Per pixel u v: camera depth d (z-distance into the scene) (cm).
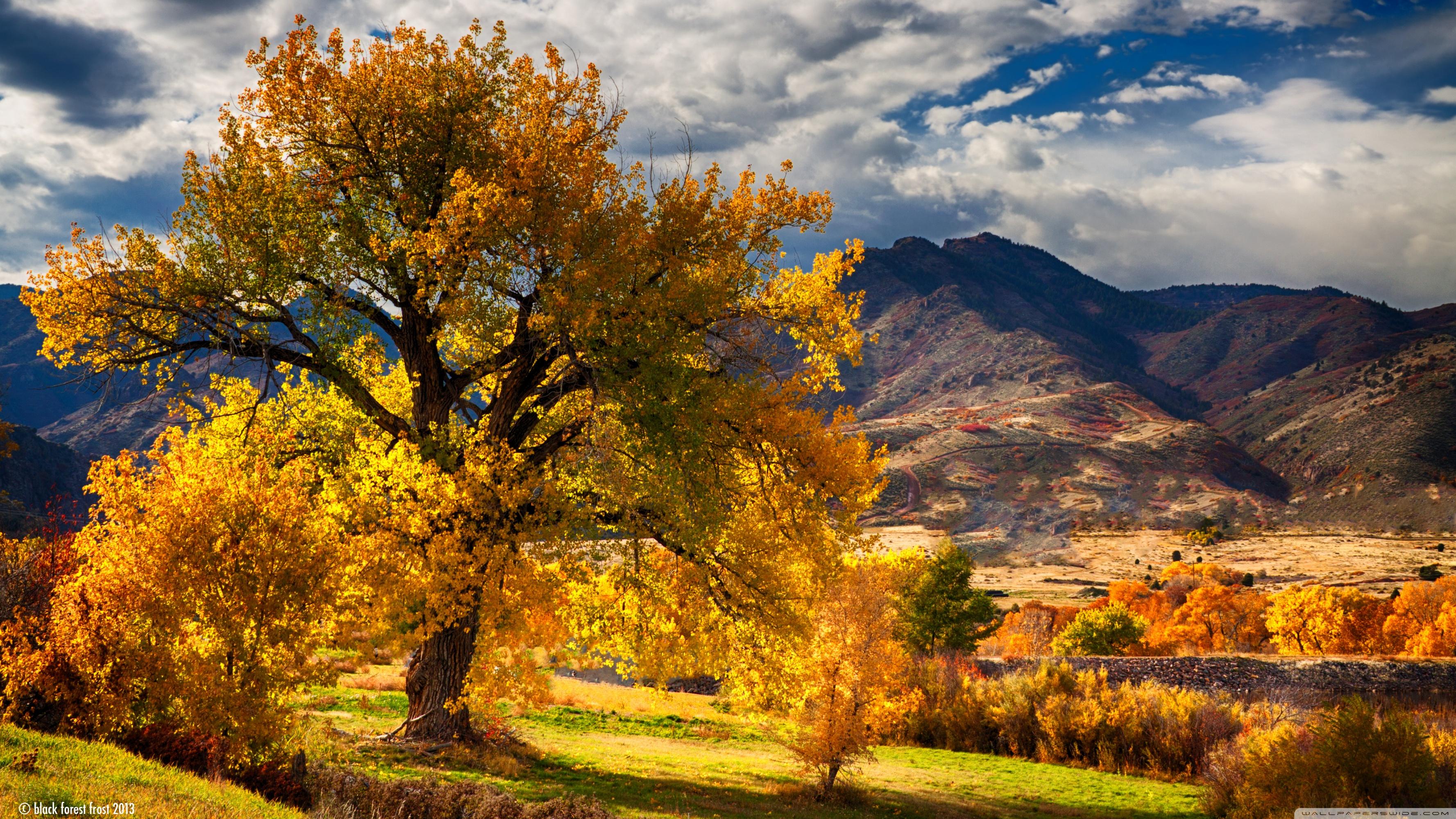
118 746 1102
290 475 1280
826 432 1875
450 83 1800
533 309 1784
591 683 4425
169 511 1139
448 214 1591
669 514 1773
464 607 1518
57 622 1155
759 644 1948
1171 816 2141
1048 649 6569
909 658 3647
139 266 1661
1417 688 3775
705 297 1695
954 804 2172
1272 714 2883
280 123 1734
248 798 972
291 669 1170
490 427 1889
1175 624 8556
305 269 1689
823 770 2112
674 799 1714
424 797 1215
